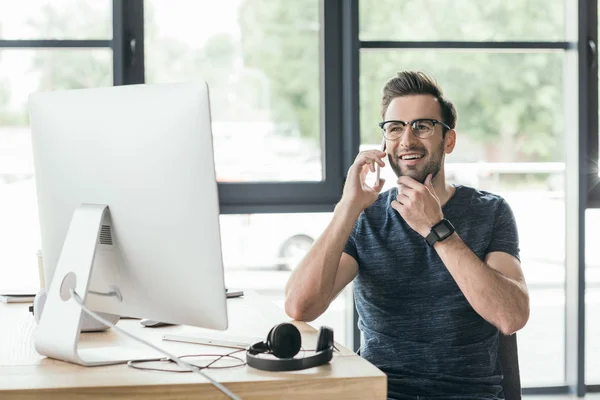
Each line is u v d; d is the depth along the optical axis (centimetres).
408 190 188
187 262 137
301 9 344
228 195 343
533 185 360
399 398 183
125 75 332
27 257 331
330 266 192
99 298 154
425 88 203
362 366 139
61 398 127
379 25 344
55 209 158
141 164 139
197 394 129
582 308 356
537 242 361
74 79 332
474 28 351
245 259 346
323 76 345
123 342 161
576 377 357
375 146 345
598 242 358
